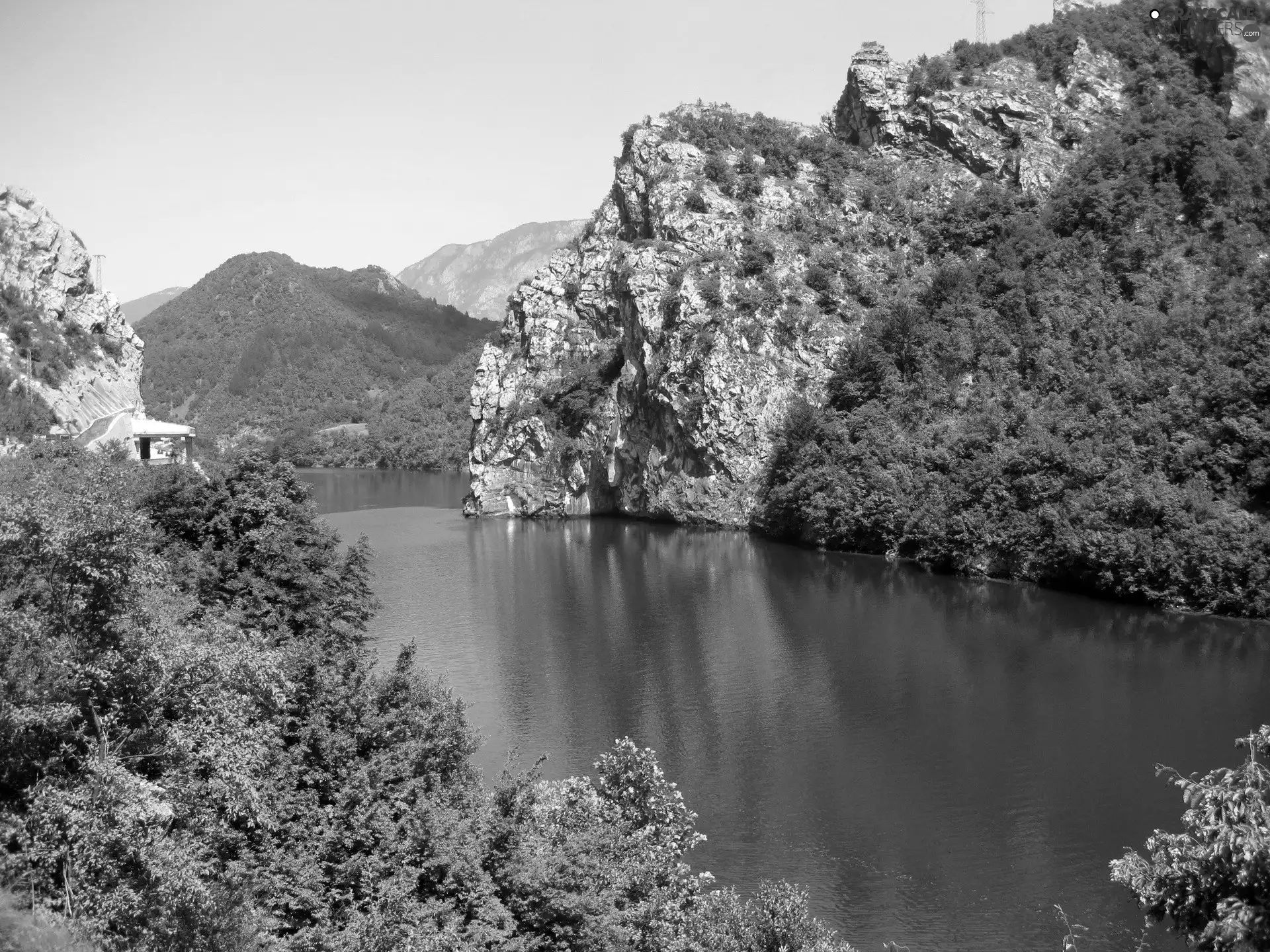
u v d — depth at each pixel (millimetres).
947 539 113812
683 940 34688
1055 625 88062
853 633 87250
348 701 36594
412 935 28938
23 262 131250
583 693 72250
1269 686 70312
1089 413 111750
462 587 109000
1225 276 120438
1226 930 19281
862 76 175875
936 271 150625
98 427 115688
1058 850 49594
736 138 175125
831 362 147875
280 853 30484
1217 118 145500
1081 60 165125
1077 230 137875
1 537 28750
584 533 150750
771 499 143250
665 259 158750
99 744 28656
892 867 48438
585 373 171750
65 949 24312
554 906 31969
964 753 60594
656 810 43406
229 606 52344
